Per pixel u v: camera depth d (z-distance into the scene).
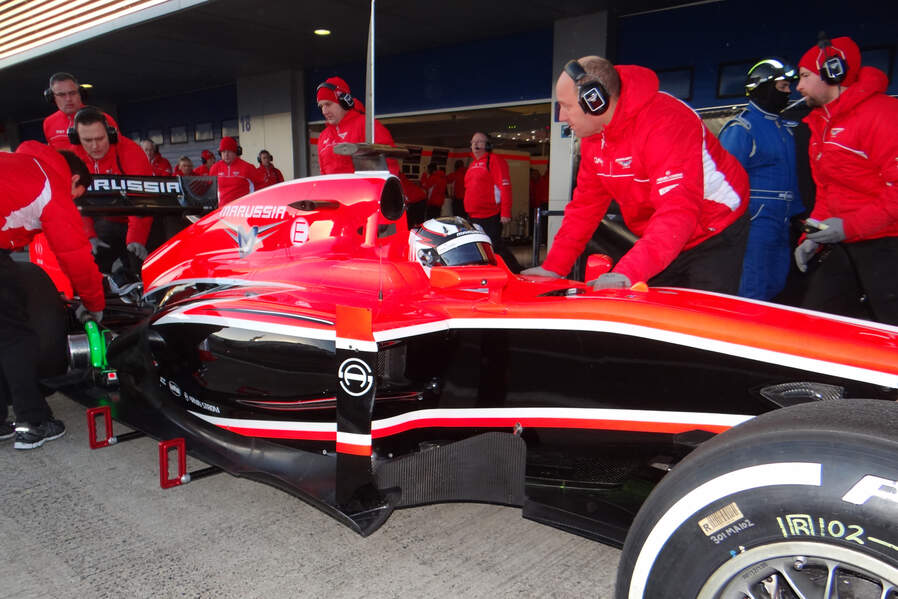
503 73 8.88
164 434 2.38
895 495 0.88
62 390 2.84
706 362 1.46
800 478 0.95
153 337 2.45
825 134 3.08
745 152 2.89
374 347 1.66
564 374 1.67
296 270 2.30
